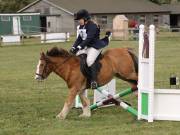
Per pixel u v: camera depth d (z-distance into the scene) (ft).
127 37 192.54
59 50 47.24
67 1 284.20
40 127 43.09
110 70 48.21
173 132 40.37
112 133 40.24
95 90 53.52
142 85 45.52
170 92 44.73
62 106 55.06
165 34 221.46
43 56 47.34
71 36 228.63
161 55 124.77
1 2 318.24
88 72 46.93
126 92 49.42
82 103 48.88
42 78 47.52
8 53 140.15
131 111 47.21
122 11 289.94
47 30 265.13
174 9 315.37
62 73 47.26
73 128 42.65
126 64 49.32
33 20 251.60
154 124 43.75
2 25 240.32
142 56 45.14
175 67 96.43
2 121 46.01
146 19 301.43
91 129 42.01
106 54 49.19
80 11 47.21
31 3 297.33
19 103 57.57
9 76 86.79
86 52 47.80
